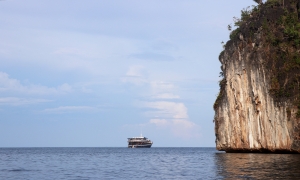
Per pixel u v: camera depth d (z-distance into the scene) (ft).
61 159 269.03
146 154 374.63
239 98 225.76
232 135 233.55
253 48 214.07
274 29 208.03
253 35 217.56
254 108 210.79
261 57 204.44
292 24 205.05
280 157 172.04
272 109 194.90
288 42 199.82
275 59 198.39
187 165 178.60
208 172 131.54
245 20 238.48
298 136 180.75
